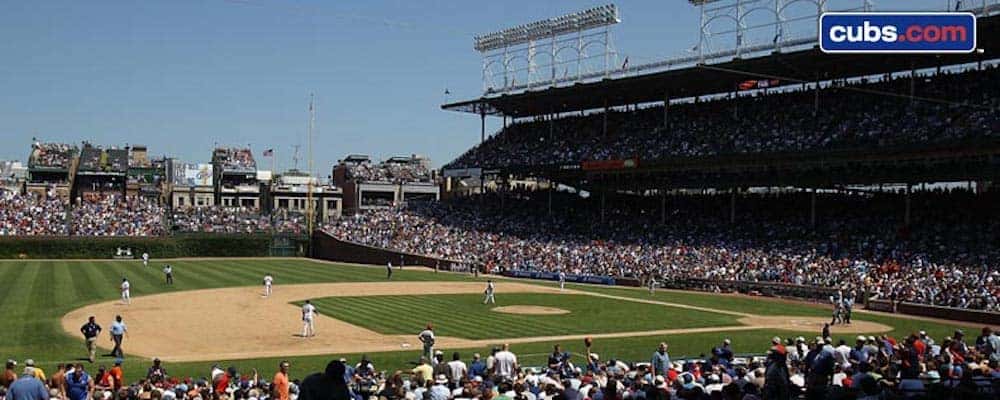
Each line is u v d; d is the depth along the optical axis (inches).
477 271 3592.5
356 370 1062.4
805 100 3481.8
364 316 2032.5
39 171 6161.4
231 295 2464.3
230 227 4734.3
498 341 1665.8
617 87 3740.2
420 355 1471.5
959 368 834.2
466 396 732.7
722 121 3673.7
